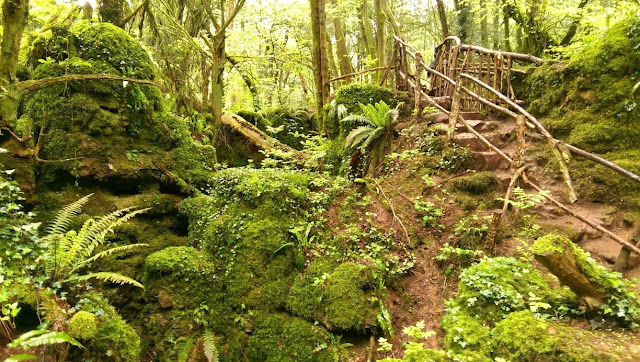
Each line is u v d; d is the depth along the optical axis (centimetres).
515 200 496
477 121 638
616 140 491
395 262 464
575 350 276
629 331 305
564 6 1085
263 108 1239
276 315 454
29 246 395
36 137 559
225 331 461
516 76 693
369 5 1600
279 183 554
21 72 632
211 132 839
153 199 600
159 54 877
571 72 561
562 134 547
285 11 1140
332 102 809
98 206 557
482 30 1587
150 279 486
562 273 310
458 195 522
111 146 582
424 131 645
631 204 445
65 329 320
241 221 521
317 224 525
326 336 418
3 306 281
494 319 355
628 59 511
